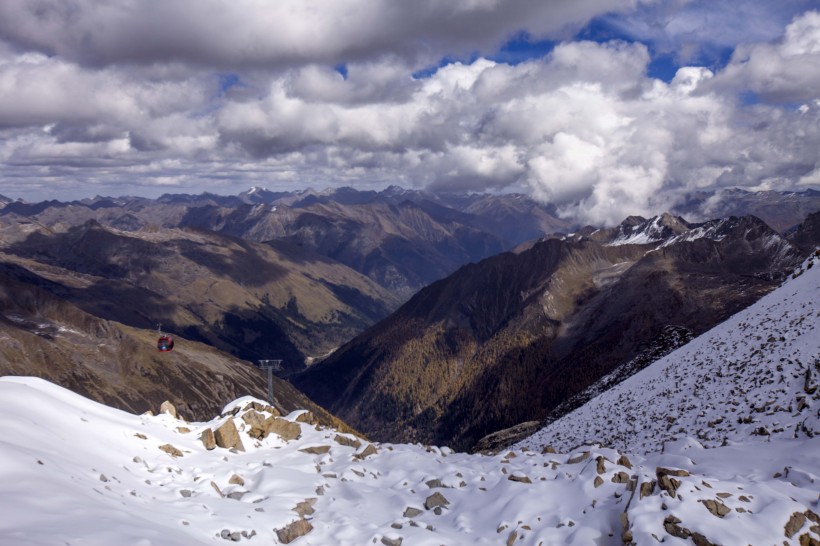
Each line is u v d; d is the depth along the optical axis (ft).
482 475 77.41
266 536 56.95
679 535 52.19
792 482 70.79
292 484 72.59
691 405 134.41
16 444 56.54
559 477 72.69
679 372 167.02
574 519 61.00
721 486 60.18
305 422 105.40
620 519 58.13
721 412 119.65
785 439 92.58
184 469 73.82
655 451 110.52
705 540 50.78
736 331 168.14
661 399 154.30
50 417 69.87
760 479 73.77
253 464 81.20
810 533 54.08
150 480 66.49
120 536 44.06
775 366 122.42
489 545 59.26
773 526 53.88
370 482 78.18
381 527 61.36
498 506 66.64
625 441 140.15
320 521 61.31
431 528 62.80
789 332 135.33
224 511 60.39
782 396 109.60
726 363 145.79
